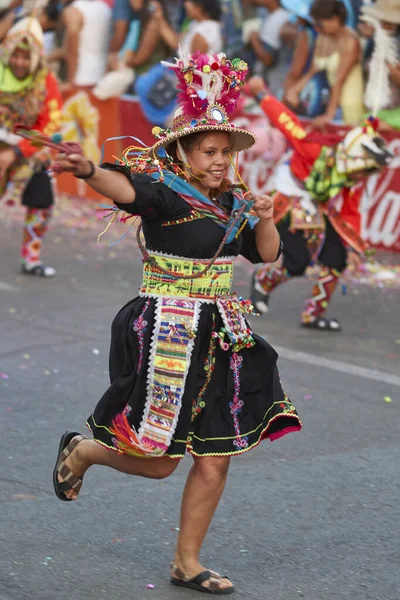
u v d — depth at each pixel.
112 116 30.91
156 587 8.77
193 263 8.50
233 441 8.69
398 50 24.41
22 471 11.36
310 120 25.48
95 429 8.72
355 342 17.72
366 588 8.84
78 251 25.31
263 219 8.65
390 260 24.64
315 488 11.09
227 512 10.39
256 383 8.78
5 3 32.56
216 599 8.59
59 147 7.66
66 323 18.14
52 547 9.44
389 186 24.91
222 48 28.14
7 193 21.25
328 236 18.05
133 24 30.06
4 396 13.98
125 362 8.65
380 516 10.40
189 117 8.42
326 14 24.89
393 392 14.79
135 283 21.97
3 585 8.65
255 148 26.98
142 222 8.55
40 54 19.86
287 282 22.78
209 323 8.58
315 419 13.45
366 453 12.23
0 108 20.02
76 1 31.41
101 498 10.62
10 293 20.41
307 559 9.38
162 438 8.39
